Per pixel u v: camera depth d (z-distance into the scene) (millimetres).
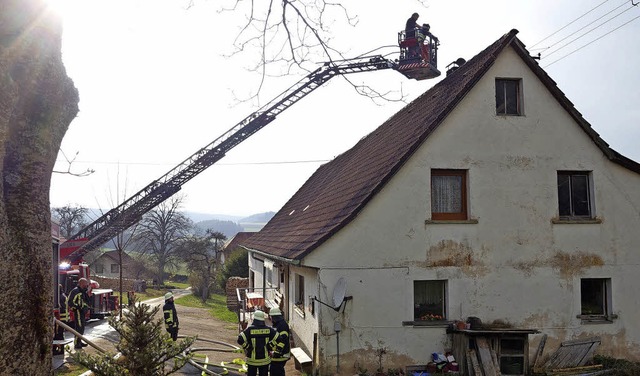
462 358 11258
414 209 11969
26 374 3980
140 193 23953
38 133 4309
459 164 12297
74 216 48125
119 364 6664
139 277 54438
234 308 29531
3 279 3881
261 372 9555
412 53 16906
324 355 11297
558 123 12891
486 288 12141
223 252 54188
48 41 4273
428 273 11906
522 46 12727
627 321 12664
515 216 12469
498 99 12930
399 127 16391
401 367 11547
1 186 3949
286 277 16109
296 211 22578
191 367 11688
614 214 12930
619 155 12969
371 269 11656
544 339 12211
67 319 12492
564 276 12516
